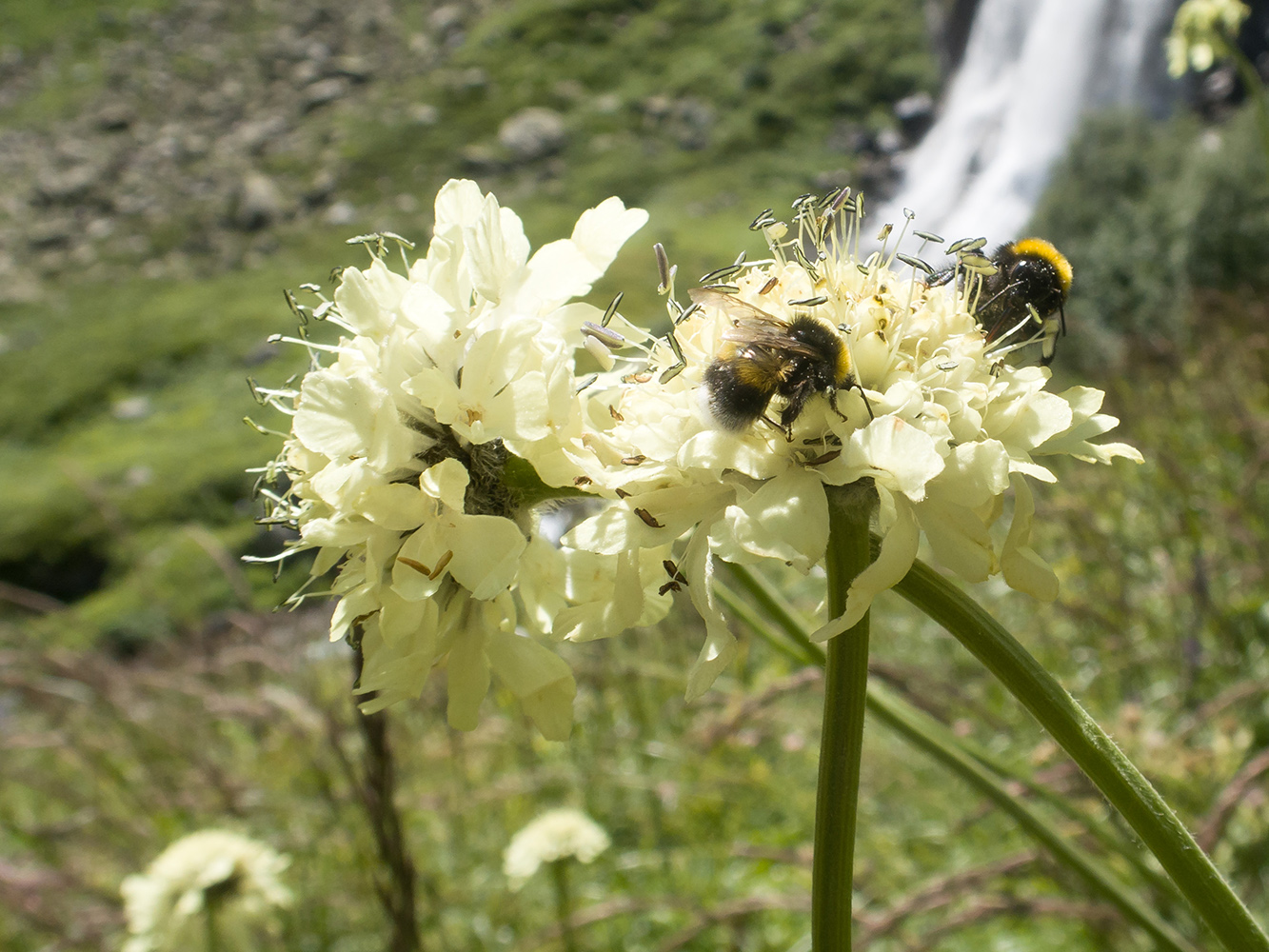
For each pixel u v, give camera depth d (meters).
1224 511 4.19
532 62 39.94
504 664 1.50
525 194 34.62
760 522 1.33
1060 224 13.90
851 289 1.57
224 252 36.00
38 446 27.55
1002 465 1.32
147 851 4.34
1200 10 5.54
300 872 3.91
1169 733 3.56
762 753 4.51
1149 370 5.95
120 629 14.10
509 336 1.45
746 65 36.31
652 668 4.45
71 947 3.90
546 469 1.46
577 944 3.60
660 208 31.56
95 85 44.22
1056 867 2.92
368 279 1.52
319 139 39.69
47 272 36.78
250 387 1.66
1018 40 24.67
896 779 4.10
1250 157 10.72
